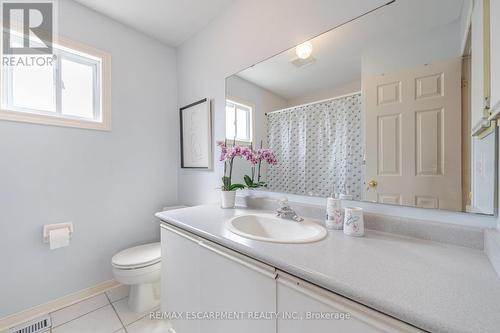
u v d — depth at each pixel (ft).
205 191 6.34
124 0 5.21
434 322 1.39
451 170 2.70
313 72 3.98
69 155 5.23
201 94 6.35
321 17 3.82
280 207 3.99
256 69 4.85
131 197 6.31
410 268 2.08
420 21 2.91
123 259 4.98
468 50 2.55
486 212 2.48
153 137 6.78
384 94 3.22
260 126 4.85
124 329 4.44
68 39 5.15
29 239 4.72
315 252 2.45
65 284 5.17
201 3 5.31
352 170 3.56
